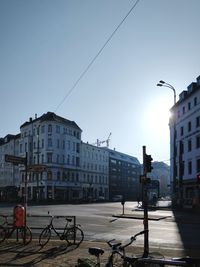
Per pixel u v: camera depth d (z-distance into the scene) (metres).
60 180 89.62
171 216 34.38
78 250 12.62
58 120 90.12
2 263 10.43
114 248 6.96
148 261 5.79
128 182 138.12
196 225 26.28
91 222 26.50
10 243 13.93
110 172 122.31
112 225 24.53
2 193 103.06
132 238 7.38
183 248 14.80
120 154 134.88
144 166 12.29
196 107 55.91
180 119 63.25
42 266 10.10
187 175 58.91
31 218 27.88
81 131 100.19
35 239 15.17
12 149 101.38
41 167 46.72
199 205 46.69
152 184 74.56
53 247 13.15
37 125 91.19
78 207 51.69
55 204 65.44
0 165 108.69
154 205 61.72
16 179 98.12
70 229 14.41
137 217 31.39
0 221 24.33
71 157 94.50
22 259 11.02
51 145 87.75
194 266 5.58
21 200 77.44
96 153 111.56
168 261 5.69
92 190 107.56
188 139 59.06
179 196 49.06
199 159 54.72
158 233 20.41
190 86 59.84
